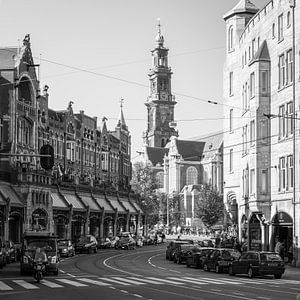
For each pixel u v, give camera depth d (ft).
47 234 134.31
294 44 169.89
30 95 280.92
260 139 189.57
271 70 189.26
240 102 238.27
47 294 88.22
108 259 209.05
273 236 185.26
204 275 139.85
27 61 276.62
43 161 113.29
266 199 188.65
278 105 182.80
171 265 181.16
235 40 246.06
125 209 366.22
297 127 167.73
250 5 246.47
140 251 277.64
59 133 318.65
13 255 186.70
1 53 273.75
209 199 413.59
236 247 198.90
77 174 338.13
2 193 233.76
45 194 264.93
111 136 400.67
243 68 217.97
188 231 565.53
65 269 155.74
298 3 168.55
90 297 83.41
